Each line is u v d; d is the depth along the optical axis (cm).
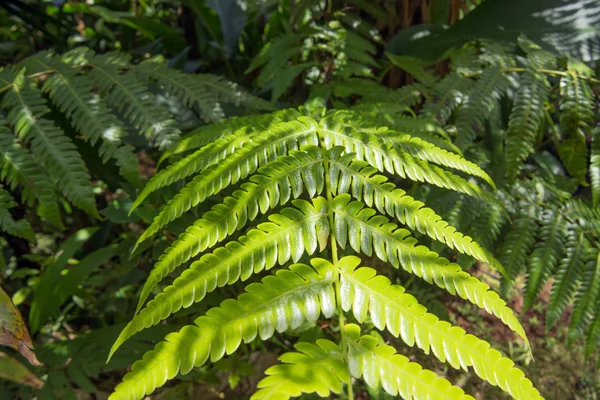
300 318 31
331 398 82
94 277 85
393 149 45
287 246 35
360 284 33
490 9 76
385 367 29
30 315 72
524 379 30
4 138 54
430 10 89
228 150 47
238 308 31
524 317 113
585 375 100
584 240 65
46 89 59
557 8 72
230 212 38
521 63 67
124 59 67
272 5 110
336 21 90
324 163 41
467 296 34
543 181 71
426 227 38
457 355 30
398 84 90
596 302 61
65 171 54
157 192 72
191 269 34
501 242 70
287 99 96
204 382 76
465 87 67
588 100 62
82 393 75
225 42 105
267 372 28
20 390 63
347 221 37
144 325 32
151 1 158
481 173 47
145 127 58
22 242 93
